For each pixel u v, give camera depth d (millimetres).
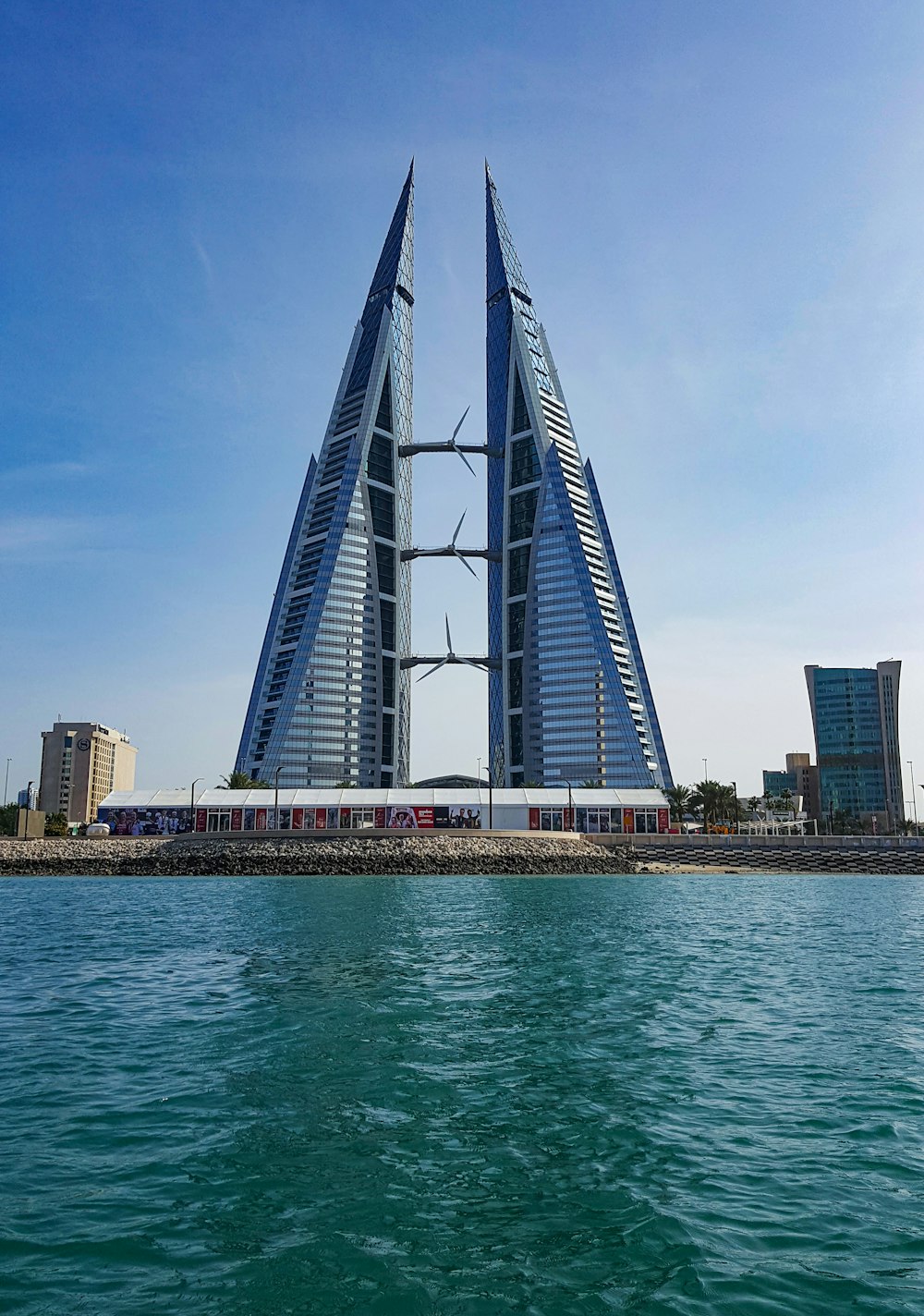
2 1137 15789
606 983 32094
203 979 33188
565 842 125875
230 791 146125
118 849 124750
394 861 117000
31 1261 11359
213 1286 10812
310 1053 21734
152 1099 18016
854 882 105375
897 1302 10375
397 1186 13750
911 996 29703
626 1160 14750
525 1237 12094
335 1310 10289
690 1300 10414
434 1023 25219
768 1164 14586
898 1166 14438
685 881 105688
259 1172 14258
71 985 31938
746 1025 25062
